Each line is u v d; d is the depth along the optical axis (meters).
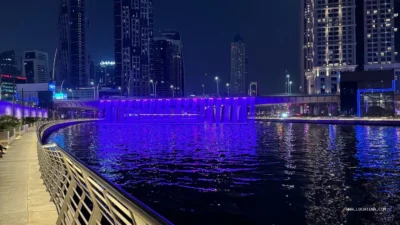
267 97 187.25
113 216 5.11
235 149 73.19
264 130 136.88
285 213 28.05
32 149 35.34
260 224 25.59
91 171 6.18
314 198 32.09
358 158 58.22
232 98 193.12
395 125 135.12
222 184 38.38
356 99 168.25
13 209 11.88
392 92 161.50
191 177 42.81
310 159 57.44
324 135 106.00
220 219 26.89
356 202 30.92
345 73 171.50
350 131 120.25
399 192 33.91
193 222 26.36
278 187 36.53
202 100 197.62
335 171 45.84
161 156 63.41
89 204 24.41
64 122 152.25
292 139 94.88
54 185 13.09
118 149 75.50
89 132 132.62
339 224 25.55
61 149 11.51
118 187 4.84
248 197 32.72
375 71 165.00
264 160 56.69
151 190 36.38
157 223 3.34
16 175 19.22
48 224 10.26
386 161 54.78
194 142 89.88
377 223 26.00
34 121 118.19
